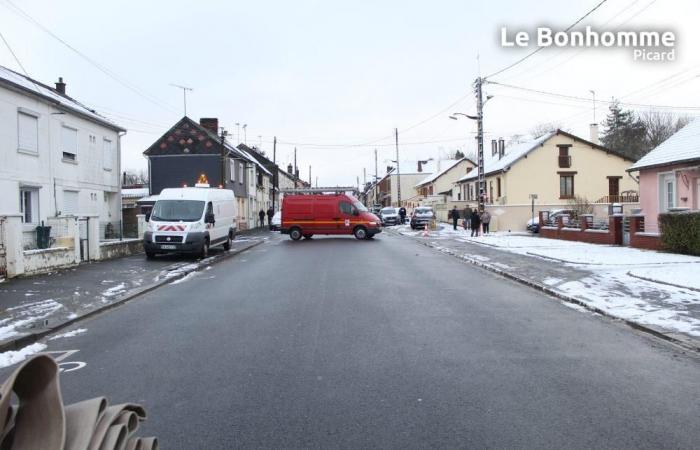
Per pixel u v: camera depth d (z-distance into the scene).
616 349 7.41
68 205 24.03
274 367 6.61
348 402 5.39
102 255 20.09
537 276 14.31
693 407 5.21
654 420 4.89
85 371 6.63
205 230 20.92
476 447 4.36
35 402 2.43
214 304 11.16
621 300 10.72
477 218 32.19
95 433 2.53
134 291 12.83
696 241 17.47
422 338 8.02
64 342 8.29
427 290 12.65
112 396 5.68
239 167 49.09
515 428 4.72
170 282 14.83
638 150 68.25
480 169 32.41
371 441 4.49
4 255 14.51
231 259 21.33
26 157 20.61
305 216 32.81
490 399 5.45
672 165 23.66
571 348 7.46
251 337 8.19
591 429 4.69
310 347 7.53
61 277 14.99
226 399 5.52
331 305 10.73
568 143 45.78
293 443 4.48
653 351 7.30
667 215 18.81
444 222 53.53
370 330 8.55
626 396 5.53
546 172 45.75
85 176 25.47
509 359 6.90
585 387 5.81
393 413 5.09
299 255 22.05
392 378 6.14
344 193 33.56
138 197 48.69
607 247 22.16
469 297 11.70
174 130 43.19
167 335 8.51
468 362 6.77
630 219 21.72
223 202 24.14
